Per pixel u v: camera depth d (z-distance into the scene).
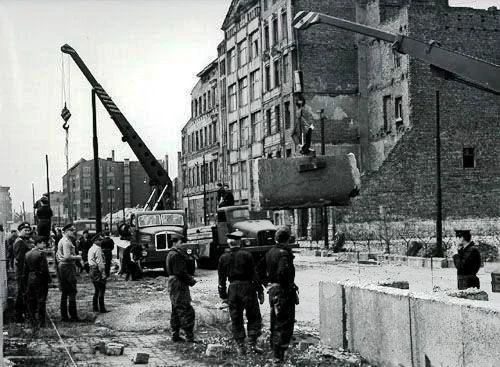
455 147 48.47
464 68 8.95
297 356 10.00
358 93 52.56
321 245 41.22
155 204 31.83
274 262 9.70
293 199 8.71
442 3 51.78
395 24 49.53
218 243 28.08
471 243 11.96
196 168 79.75
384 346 8.78
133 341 11.88
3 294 14.91
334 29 52.50
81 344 11.52
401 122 48.78
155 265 25.58
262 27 58.03
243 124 63.97
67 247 14.48
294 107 51.56
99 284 15.68
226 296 10.78
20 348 10.93
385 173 47.16
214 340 11.73
